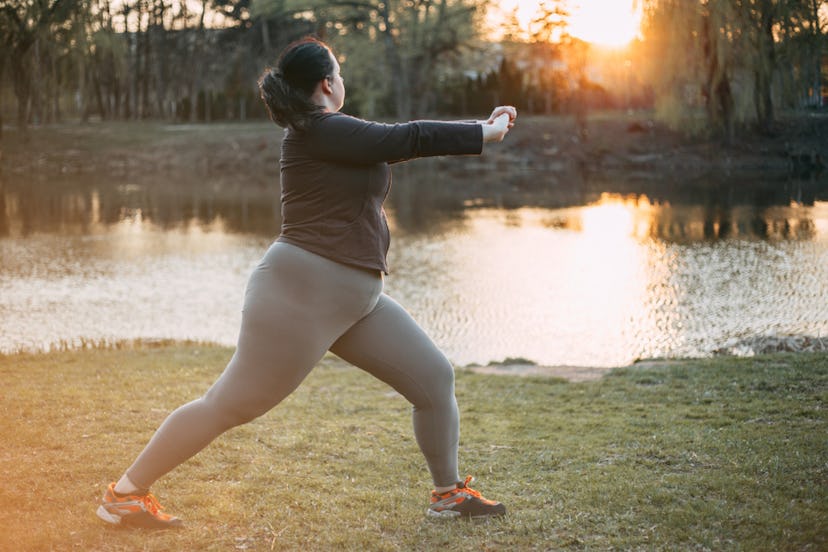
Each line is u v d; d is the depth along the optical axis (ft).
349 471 12.92
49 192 105.19
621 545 9.80
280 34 175.94
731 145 88.58
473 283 47.60
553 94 156.76
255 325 9.45
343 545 9.91
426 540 10.08
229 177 123.75
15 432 14.51
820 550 9.41
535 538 10.09
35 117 158.30
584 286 45.50
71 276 50.55
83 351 26.35
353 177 9.39
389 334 10.02
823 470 12.00
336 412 17.31
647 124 128.26
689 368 20.36
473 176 118.93
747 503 10.87
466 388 20.18
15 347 32.09
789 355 21.02
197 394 18.34
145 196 101.45
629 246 58.39
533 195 97.35
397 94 149.69
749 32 61.31
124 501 10.12
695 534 9.93
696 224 66.39
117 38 155.94
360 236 9.53
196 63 183.11
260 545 9.89
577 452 13.79
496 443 14.65
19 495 11.27
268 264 9.55
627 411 16.83
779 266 47.32
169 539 9.94
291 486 12.03
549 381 20.65
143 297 44.24
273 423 15.98
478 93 157.99
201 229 73.87
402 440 14.89
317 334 9.45
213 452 13.64
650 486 11.68
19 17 107.65
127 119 179.63
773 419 15.15
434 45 149.38
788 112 69.67
